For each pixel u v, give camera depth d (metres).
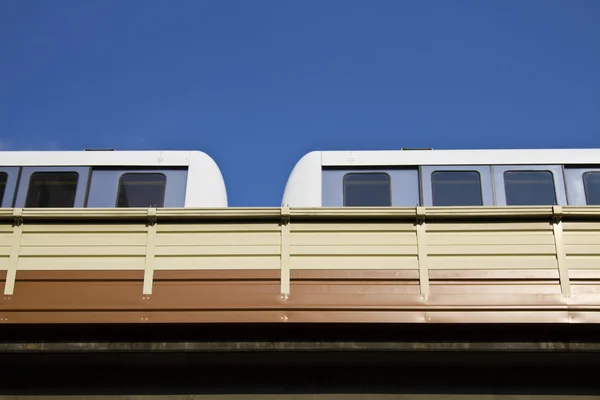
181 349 9.68
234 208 10.00
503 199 13.51
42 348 9.71
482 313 9.55
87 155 13.88
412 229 9.95
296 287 9.72
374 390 10.01
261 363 10.03
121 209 10.05
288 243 9.91
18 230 10.11
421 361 9.91
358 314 9.56
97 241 10.03
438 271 9.77
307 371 10.15
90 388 10.13
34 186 13.69
